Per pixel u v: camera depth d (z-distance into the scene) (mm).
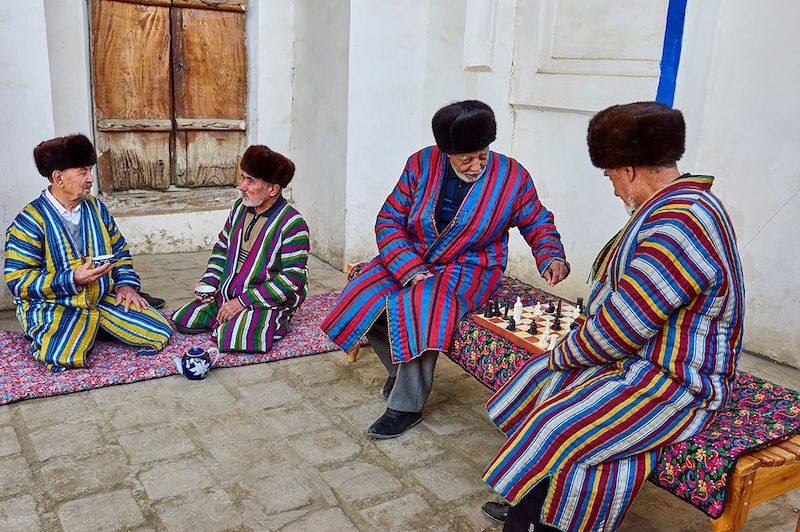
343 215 5035
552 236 2861
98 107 4949
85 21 4727
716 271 1758
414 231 2926
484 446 2758
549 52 4445
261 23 5301
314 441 2725
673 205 1788
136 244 5195
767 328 3717
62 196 3182
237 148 5566
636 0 3869
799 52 3334
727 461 1756
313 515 2262
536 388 2170
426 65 5066
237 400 3029
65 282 3139
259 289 3477
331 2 4859
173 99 5227
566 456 1814
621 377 1906
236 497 2332
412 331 2674
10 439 2615
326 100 5090
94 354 3338
